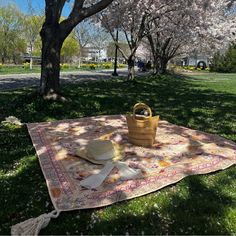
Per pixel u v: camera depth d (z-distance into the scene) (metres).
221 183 4.85
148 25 22.44
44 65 10.35
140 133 6.19
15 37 48.78
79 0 10.23
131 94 14.86
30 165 5.24
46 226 3.57
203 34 25.44
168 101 13.14
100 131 7.32
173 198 4.31
